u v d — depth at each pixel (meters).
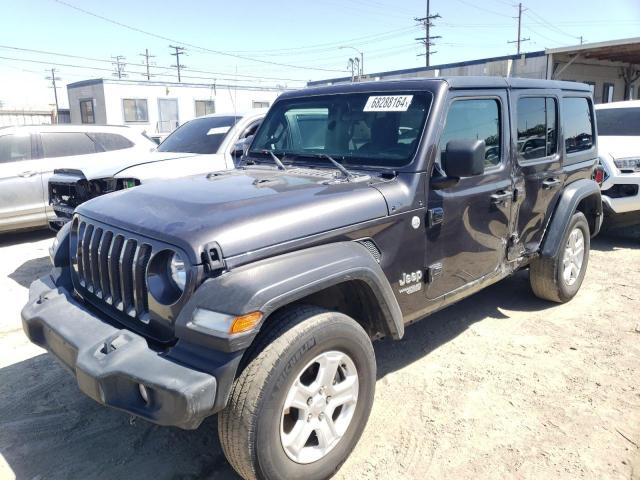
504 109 3.92
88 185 5.83
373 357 2.84
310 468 2.59
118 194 3.22
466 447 3.00
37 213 8.01
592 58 21.52
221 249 2.35
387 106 3.52
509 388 3.61
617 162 6.95
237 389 2.32
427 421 3.25
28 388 3.70
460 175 3.08
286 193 2.88
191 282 2.33
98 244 2.87
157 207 2.78
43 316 2.84
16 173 7.79
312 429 2.59
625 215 7.00
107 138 8.77
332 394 2.66
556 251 4.65
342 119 3.72
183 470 2.86
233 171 3.76
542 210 4.54
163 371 2.23
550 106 4.57
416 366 3.94
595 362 3.95
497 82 3.88
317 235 2.68
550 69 19.86
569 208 4.73
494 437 3.09
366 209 2.93
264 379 2.32
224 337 2.20
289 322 2.47
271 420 2.36
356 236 2.88
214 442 3.09
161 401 2.21
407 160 3.24
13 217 7.82
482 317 4.82
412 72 25.92
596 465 2.84
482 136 3.74
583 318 4.76
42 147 8.13
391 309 2.94
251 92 26.78
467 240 3.62
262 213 2.59
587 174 5.29
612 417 3.26
